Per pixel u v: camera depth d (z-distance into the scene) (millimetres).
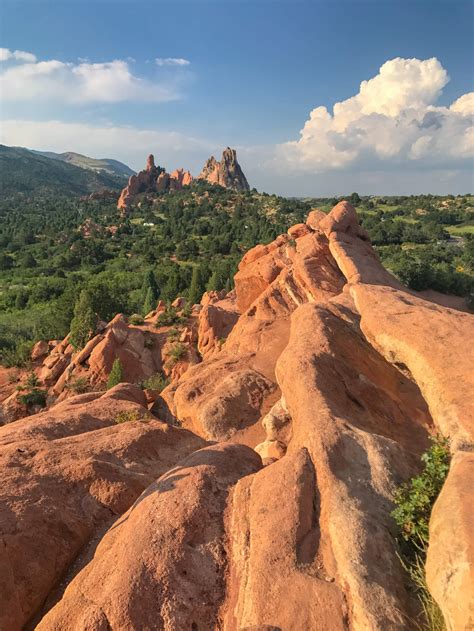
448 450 9531
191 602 8000
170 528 9180
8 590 8984
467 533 6594
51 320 70688
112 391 24047
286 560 8062
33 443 14633
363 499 9023
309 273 32094
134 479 12961
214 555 8828
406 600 7281
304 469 9828
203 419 21109
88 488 12352
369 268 30188
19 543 9961
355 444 10320
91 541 11133
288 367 14422
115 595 8023
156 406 26047
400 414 13953
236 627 7547
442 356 12648
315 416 11234
